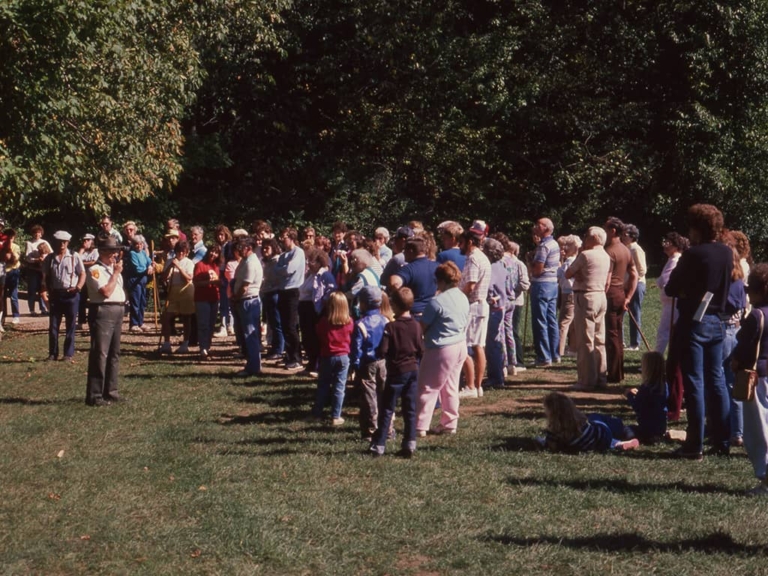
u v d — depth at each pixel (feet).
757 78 109.29
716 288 28.27
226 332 61.72
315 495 25.34
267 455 30.01
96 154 63.77
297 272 47.26
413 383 29.66
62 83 54.39
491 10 109.19
